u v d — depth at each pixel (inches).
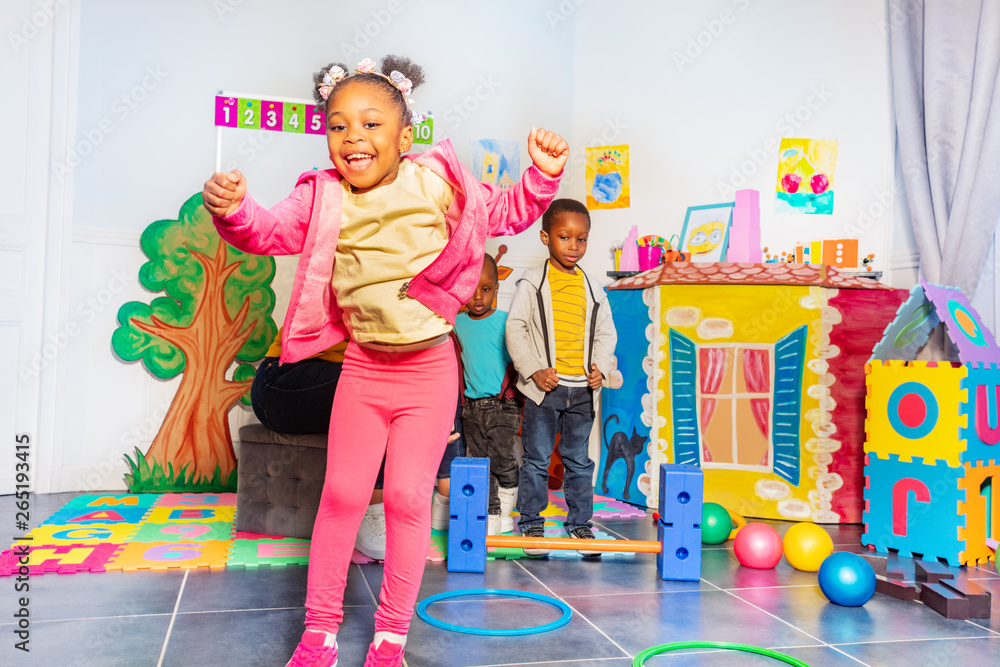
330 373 90.6
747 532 87.3
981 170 102.8
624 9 140.8
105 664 55.5
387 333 53.0
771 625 67.6
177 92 126.4
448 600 73.2
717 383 113.6
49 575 77.9
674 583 80.1
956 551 85.8
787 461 110.2
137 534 95.5
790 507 109.7
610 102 141.6
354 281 53.2
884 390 93.4
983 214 103.2
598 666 57.6
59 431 121.6
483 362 105.5
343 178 54.6
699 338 114.5
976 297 110.3
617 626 66.7
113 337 122.6
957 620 69.7
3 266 119.0
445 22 138.3
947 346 98.3
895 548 92.0
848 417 109.3
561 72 144.9
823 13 126.0
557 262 102.6
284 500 95.7
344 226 52.9
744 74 130.6
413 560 53.6
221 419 126.4
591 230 142.0
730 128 131.2
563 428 98.7
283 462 95.7
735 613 70.7
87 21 122.4
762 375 111.3
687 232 129.8
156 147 125.6
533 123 143.2
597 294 102.0
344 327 57.4
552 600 72.1
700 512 81.2
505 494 103.5
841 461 109.1
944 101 108.2
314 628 52.8
